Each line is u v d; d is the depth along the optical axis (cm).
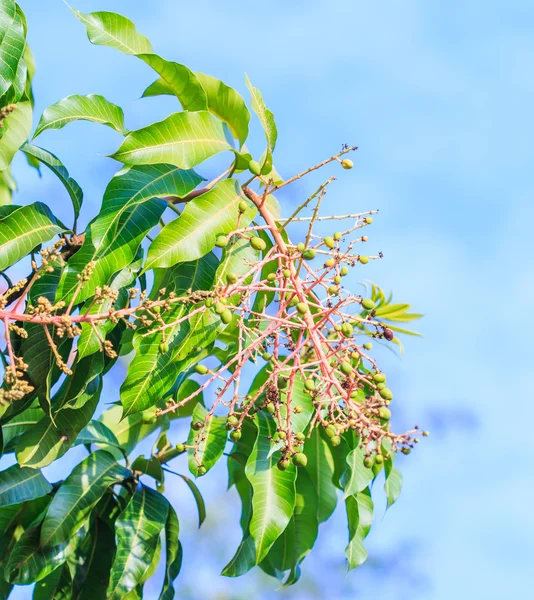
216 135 370
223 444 366
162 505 378
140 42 376
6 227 363
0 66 364
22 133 373
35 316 351
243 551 371
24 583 371
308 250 361
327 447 385
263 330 371
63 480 382
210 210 365
